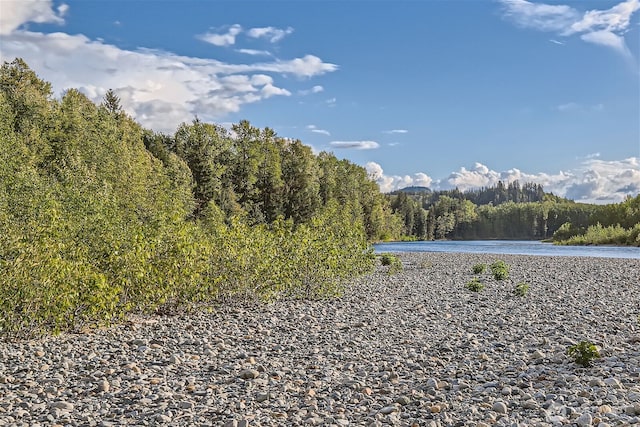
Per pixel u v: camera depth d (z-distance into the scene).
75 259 15.97
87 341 13.70
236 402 8.98
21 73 66.12
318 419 8.12
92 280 14.80
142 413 8.41
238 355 12.16
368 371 10.99
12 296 13.38
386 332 14.93
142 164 64.38
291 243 21.98
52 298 13.89
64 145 56.19
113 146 57.00
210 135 83.69
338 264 23.84
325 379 10.38
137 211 46.09
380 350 12.82
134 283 16.83
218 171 80.50
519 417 7.87
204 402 8.99
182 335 14.29
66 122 59.78
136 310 17.97
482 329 15.18
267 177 90.44
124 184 54.34
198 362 11.66
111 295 15.02
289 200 90.44
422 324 16.05
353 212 103.94
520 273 32.81
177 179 69.94
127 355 12.23
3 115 50.09
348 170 124.06
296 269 21.39
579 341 12.91
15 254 13.84
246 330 15.11
